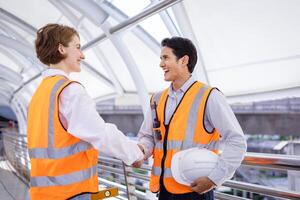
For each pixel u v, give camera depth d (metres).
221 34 5.62
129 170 2.50
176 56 1.65
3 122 26.88
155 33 6.37
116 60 8.29
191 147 1.55
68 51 1.55
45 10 7.64
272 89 6.61
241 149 1.43
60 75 1.54
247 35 5.47
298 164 1.41
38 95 1.54
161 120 1.70
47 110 1.44
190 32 5.54
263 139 13.94
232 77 6.67
